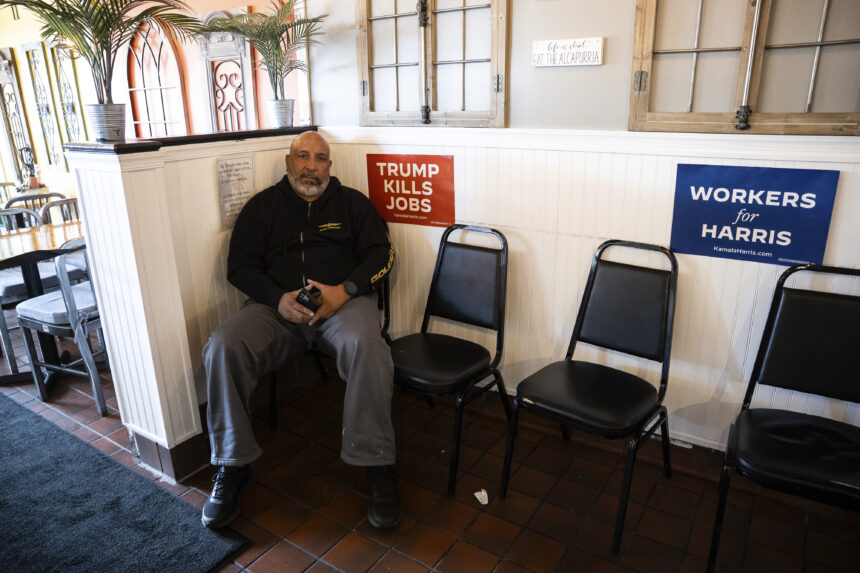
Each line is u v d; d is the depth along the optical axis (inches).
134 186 75.2
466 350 89.4
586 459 91.5
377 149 104.3
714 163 76.1
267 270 95.5
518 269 95.4
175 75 149.0
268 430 101.6
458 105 95.1
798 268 71.8
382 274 95.0
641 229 83.5
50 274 132.1
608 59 80.3
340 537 76.7
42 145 220.7
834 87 68.6
